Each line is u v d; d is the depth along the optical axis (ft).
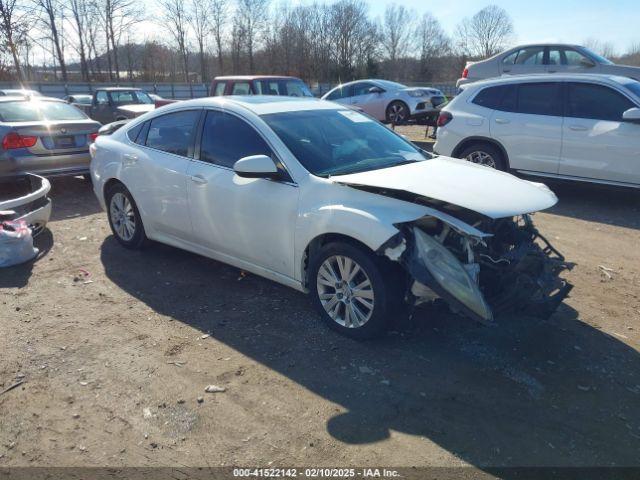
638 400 10.28
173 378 10.87
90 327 12.99
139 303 14.32
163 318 13.44
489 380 10.81
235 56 189.78
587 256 18.19
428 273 10.63
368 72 196.44
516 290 10.98
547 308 11.46
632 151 22.66
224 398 10.24
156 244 19.08
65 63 151.02
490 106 26.73
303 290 13.20
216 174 14.38
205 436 9.23
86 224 22.04
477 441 9.09
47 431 9.36
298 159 13.02
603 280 16.08
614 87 23.44
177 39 180.86
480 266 11.37
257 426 9.47
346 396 10.28
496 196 11.46
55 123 26.37
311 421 9.59
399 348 11.94
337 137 14.43
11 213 17.19
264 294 14.80
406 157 14.73
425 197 11.54
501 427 9.45
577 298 14.78
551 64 40.86
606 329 13.03
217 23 185.57
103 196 18.66
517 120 25.63
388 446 8.98
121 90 59.82
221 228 14.48
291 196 12.70
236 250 14.39
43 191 19.77
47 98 29.32
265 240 13.44
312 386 10.59
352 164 13.51
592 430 9.41
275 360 11.50
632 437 9.25
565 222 22.27
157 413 9.82
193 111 15.65
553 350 12.00
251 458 8.73
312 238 12.24
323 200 12.13
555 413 9.85
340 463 8.62
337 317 12.51
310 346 12.03
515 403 10.11
